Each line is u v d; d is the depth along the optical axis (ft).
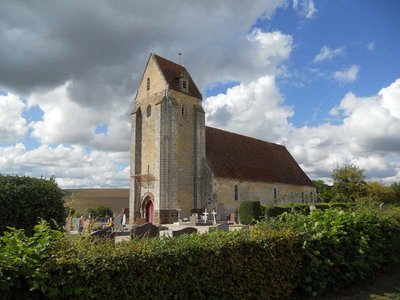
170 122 117.50
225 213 120.47
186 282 18.95
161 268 18.02
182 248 19.44
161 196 111.75
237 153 142.82
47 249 16.31
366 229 30.94
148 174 116.98
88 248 17.79
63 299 15.29
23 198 32.27
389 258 33.94
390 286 29.78
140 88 131.85
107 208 167.94
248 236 23.71
